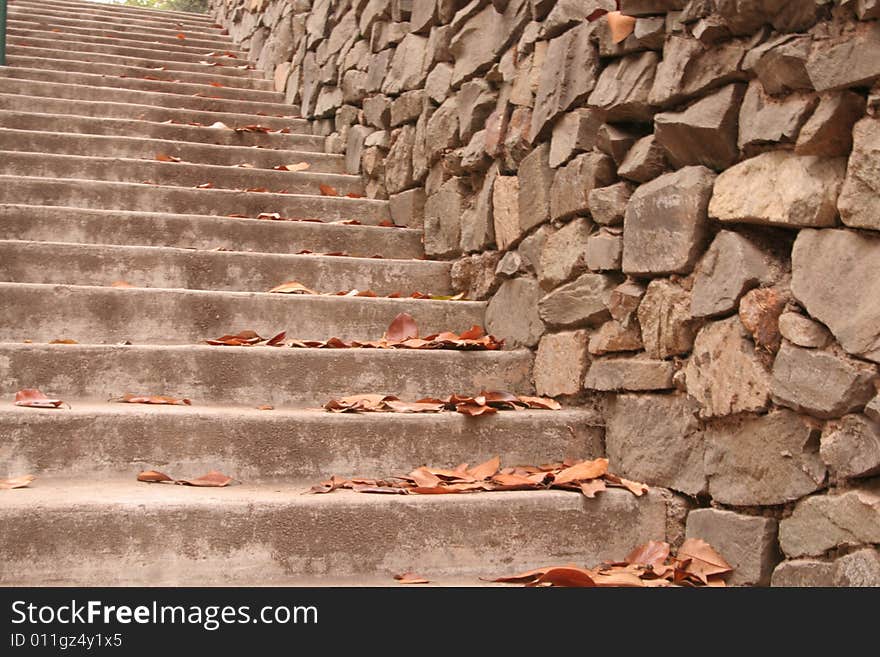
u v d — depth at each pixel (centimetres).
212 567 196
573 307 262
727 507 205
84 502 192
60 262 321
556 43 273
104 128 482
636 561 215
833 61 172
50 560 188
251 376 269
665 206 220
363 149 461
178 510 196
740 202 198
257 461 233
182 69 666
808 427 181
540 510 217
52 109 511
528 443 250
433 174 378
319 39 549
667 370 224
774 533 193
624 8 229
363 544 205
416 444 244
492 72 320
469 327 324
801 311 185
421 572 208
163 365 264
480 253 336
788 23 186
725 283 200
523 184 293
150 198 395
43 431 224
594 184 252
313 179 454
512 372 288
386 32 443
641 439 235
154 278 329
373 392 278
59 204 383
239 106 576
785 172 187
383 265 352
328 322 312
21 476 221
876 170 165
